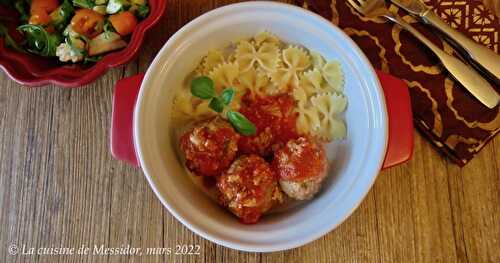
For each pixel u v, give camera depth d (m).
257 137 0.31
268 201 0.30
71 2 0.34
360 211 0.32
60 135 0.34
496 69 0.33
